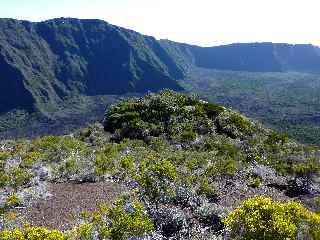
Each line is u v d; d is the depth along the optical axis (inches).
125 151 1117.1
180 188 710.5
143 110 1498.5
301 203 757.3
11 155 1023.0
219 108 1544.0
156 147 1198.9
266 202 440.8
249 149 1163.9
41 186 777.6
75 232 533.3
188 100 1598.2
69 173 869.8
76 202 706.2
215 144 1194.0
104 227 523.8
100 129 1456.7
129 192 728.3
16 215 652.1
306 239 426.6
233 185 834.8
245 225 427.2
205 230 597.0
